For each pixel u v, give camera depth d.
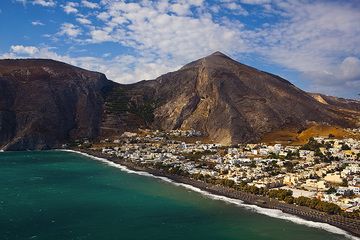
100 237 189.00
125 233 195.12
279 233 197.88
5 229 198.25
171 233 196.12
